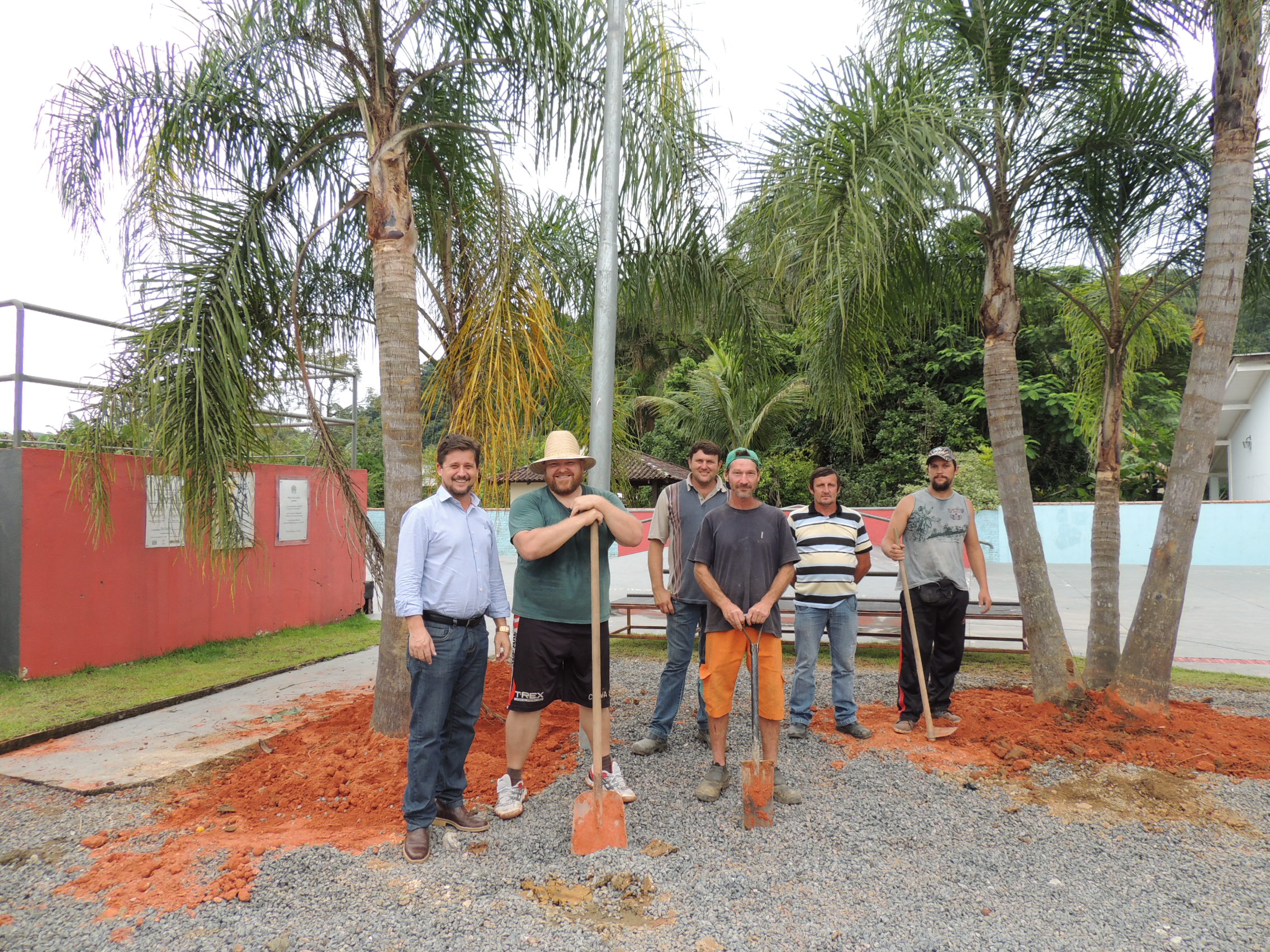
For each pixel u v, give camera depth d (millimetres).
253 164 5074
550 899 2748
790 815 3430
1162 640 4430
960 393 21562
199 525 4367
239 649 7566
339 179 5457
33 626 6133
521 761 3488
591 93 5129
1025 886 2820
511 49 4887
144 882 2857
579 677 3572
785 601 7895
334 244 5609
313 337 5590
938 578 4555
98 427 4324
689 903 2695
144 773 4133
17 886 2891
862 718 4910
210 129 4863
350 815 3494
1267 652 7277
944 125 4242
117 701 5516
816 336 6059
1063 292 5445
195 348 4090
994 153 4863
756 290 6605
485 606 3348
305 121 5102
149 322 4180
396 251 4477
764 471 21672
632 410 7637
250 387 4535
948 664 4645
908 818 3387
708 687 3770
